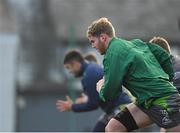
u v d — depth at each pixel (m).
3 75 49.47
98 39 16.92
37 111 53.31
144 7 64.44
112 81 16.36
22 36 55.91
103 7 65.50
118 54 16.38
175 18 60.50
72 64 23.44
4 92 49.34
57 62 55.44
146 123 17.16
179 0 63.97
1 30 58.03
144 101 16.48
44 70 55.41
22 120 52.66
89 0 67.19
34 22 57.50
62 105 23.36
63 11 63.97
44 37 55.97
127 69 16.39
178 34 57.34
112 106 22.39
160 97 16.36
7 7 62.34
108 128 17.39
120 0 66.06
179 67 19.06
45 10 59.16
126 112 17.22
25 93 53.94
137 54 16.50
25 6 60.78
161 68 16.97
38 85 54.31
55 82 54.72
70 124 47.78
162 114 16.31
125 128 17.23
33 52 55.44
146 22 61.34
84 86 22.91
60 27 59.38
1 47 49.59
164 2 64.25
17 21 59.34
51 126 52.59
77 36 57.09
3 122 49.12
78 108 23.02
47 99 54.25
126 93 22.25
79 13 64.25
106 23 16.91
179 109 16.30
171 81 17.81
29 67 55.28
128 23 62.00
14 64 49.97
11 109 49.31
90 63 22.66
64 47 55.84
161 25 59.97
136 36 58.97
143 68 16.48
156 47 17.19
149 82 16.41
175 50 57.09
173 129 16.28
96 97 22.42
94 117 47.66
